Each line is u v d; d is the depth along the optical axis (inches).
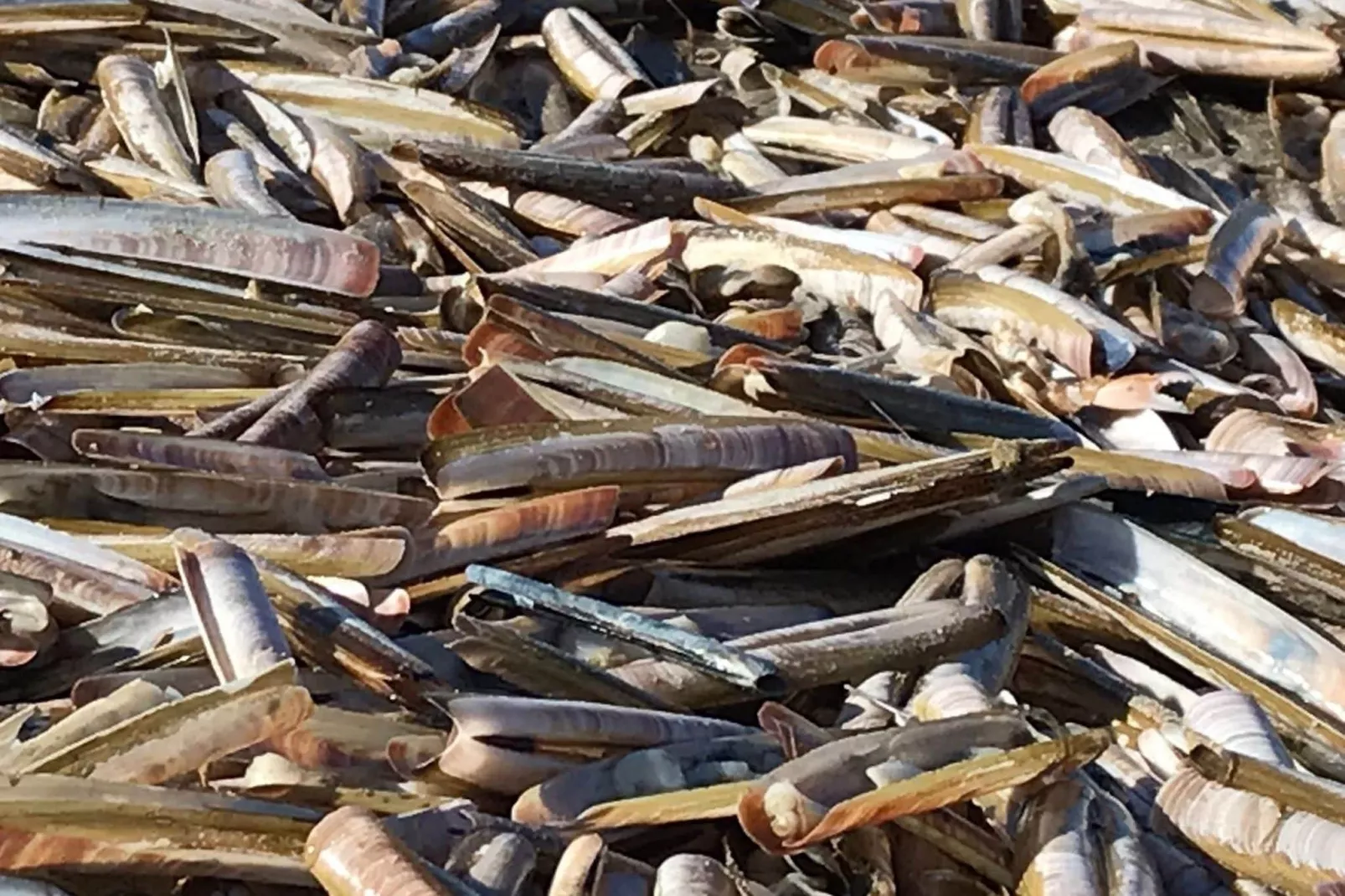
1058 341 41.2
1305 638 36.0
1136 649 36.3
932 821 31.6
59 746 30.8
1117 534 37.4
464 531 34.5
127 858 29.9
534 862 30.5
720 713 33.4
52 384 36.4
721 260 42.9
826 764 31.1
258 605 32.0
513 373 36.9
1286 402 42.6
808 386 38.0
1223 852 32.4
